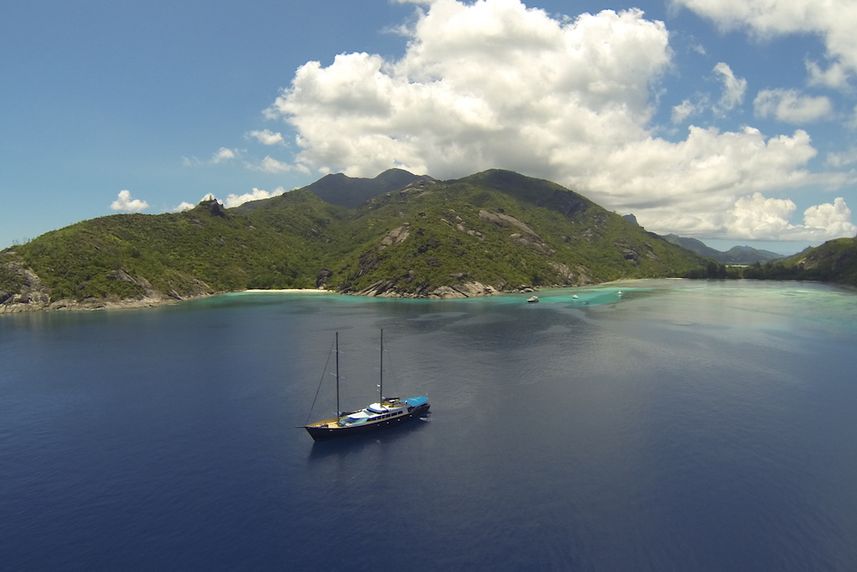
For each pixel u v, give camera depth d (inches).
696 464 2637.8
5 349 5713.6
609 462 2679.6
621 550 1963.6
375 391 3959.2
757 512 2199.8
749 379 4121.6
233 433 3181.6
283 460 2792.8
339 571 1889.8
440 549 1995.6
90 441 3088.1
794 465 2618.1
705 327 6653.5
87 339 6274.6
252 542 2068.2
